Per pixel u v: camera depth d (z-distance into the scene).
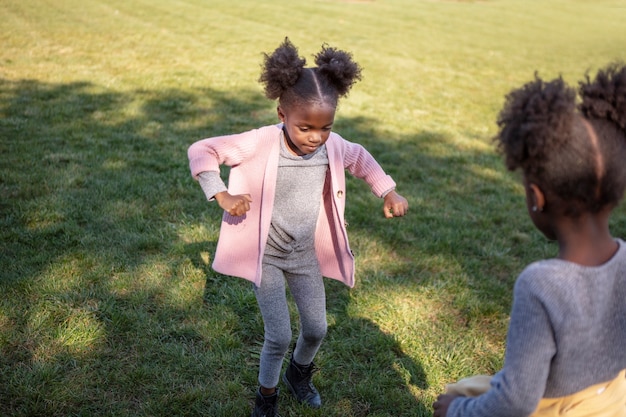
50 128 6.25
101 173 5.23
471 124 7.78
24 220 4.30
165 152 5.84
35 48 10.02
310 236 2.59
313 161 2.51
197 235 4.32
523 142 1.42
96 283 3.64
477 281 3.98
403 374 3.10
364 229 4.61
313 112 2.29
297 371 2.86
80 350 3.08
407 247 4.39
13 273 3.62
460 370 3.15
